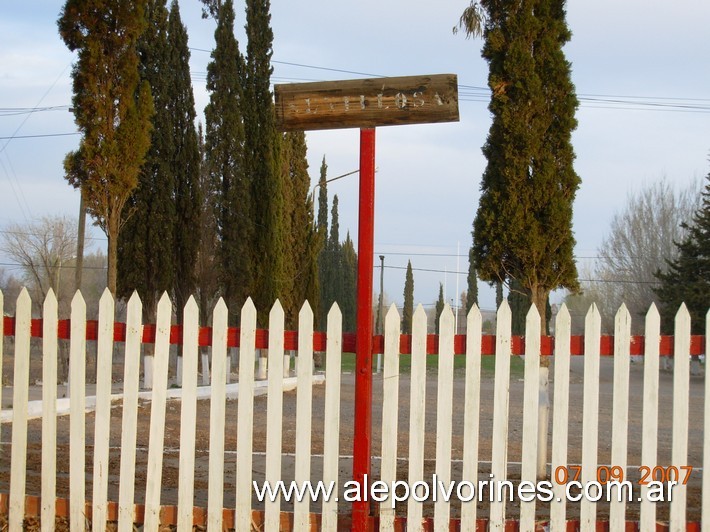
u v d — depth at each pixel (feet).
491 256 27.43
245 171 87.97
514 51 27.07
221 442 19.51
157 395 19.83
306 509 19.35
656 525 19.16
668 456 38.60
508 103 27.14
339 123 19.98
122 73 41.09
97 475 19.89
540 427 25.34
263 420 52.01
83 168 41.22
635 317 155.94
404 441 42.75
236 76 86.48
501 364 19.02
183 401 19.72
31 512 20.47
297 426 19.45
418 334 19.17
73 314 20.34
